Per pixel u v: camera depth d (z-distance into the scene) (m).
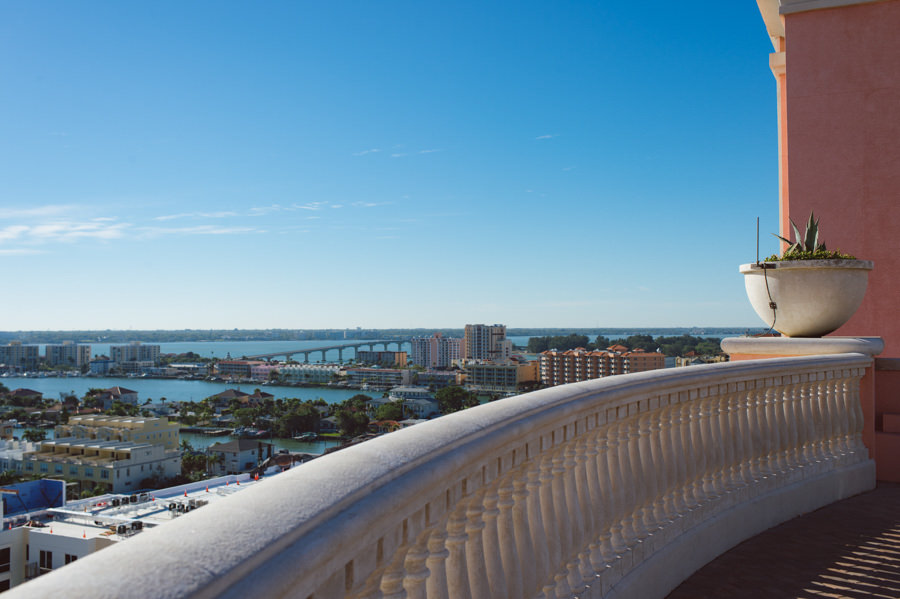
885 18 8.59
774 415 4.95
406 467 1.49
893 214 8.40
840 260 5.66
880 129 8.53
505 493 2.26
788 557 4.09
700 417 4.19
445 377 147.50
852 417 5.82
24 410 136.88
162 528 0.93
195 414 141.38
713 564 3.97
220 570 0.84
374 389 188.12
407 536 1.54
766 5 9.98
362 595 1.43
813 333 5.99
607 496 3.14
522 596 2.27
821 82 8.83
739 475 4.54
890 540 4.41
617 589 3.03
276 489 1.17
